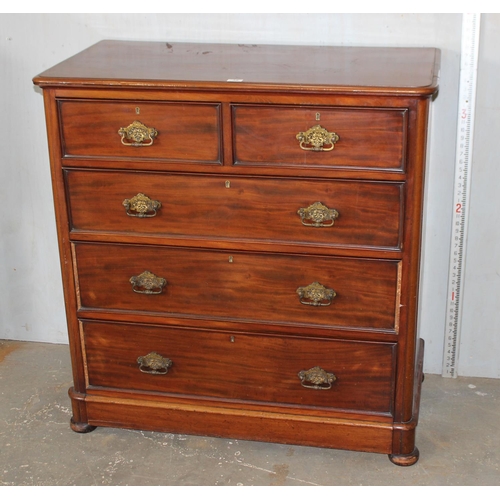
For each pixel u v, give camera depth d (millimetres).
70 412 3107
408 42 2912
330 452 2867
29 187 3334
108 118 2518
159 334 2779
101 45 2980
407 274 2520
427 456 2834
